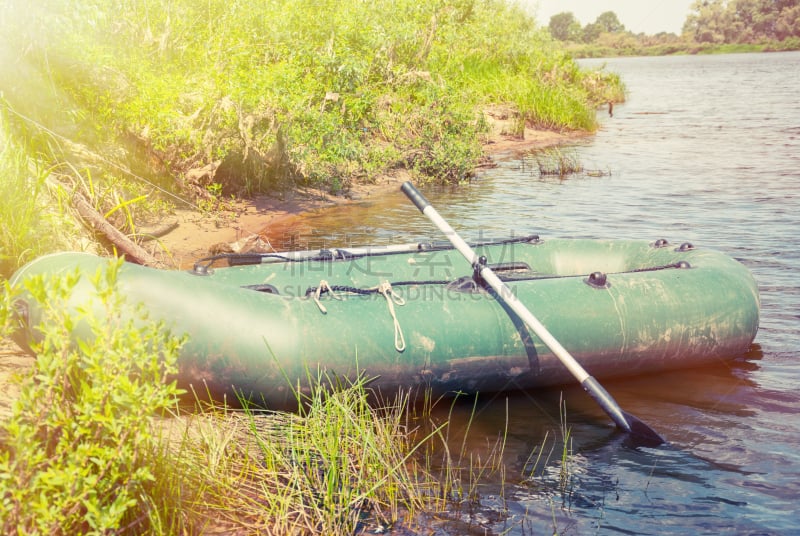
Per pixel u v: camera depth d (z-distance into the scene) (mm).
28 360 3506
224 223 7336
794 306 5332
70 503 2248
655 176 11289
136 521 2379
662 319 4219
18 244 4188
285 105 8492
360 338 3666
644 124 19047
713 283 4453
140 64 7488
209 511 2787
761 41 122000
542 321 4012
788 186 10219
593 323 4082
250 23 9242
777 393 4078
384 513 2941
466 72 17078
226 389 3494
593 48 134625
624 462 3395
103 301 2373
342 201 9078
